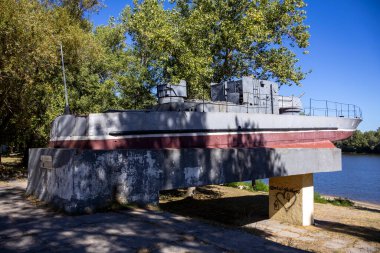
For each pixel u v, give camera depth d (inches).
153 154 290.0
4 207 281.7
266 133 639.8
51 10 901.2
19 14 663.8
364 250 435.5
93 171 258.2
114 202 267.6
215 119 562.6
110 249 170.9
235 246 174.9
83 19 1089.4
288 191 578.2
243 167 371.2
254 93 684.7
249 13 892.0
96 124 444.5
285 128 680.4
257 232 490.3
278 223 573.6
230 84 697.0
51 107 904.9
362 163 3398.1
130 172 276.4
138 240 185.6
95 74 1078.4
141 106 1066.7
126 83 1034.7
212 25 924.0
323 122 780.6
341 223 636.7
